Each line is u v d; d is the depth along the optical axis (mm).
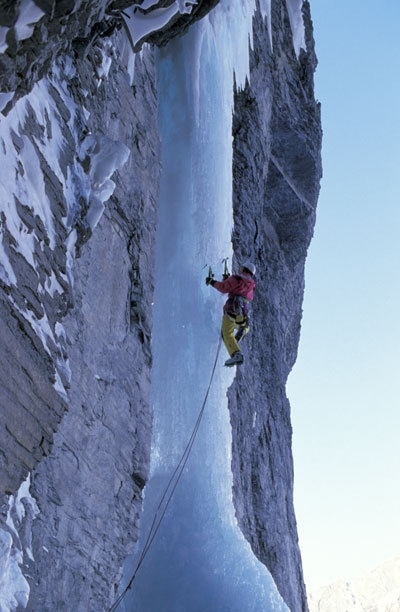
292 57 19656
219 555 9648
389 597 125312
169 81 12000
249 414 15133
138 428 8273
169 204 11422
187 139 11836
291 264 20000
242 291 10039
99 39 8250
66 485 6547
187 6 7055
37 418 5887
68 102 7266
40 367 5984
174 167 11641
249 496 14523
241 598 9297
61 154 6793
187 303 11031
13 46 4477
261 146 16531
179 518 9797
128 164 9047
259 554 14695
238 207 15289
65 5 4500
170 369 10586
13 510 5621
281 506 16703
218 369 10977
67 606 6418
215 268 11609
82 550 6750
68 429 6711
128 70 9297
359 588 161000
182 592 9133
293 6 19859
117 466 7648
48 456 6293
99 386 7461
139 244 9023
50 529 6195
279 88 18688
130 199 8961
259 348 17250
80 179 7062
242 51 14898
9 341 5551
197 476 10195
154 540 9531
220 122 12617
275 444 17219
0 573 5184
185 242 11367
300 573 17703
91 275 7625
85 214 7008
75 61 7562
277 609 9461
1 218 5590
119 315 8219
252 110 16016
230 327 9938
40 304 6094
